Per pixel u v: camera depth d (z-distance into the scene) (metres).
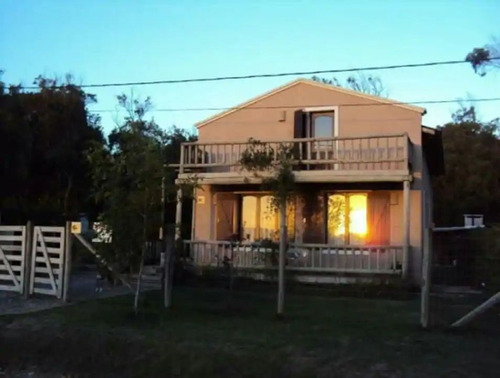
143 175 11.91
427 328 10.66
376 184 19.14
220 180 19.19
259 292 16.80
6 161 25.53
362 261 18.14
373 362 8.50
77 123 30.06
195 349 9.34
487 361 8.51
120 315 12.10
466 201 39.56
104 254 12.15
